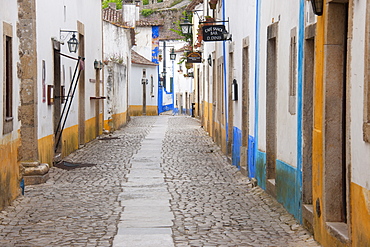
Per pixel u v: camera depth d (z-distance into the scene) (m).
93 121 23.41
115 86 28.97
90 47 22.77
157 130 29.30
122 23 35.41
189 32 28.27
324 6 7.20
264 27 11.56
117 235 8.05
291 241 7.73
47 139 14.67
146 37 55.34
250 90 13.24
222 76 19.11
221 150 19.27
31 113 12.95
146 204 10.30
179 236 8.02
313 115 7.87
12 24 10.37
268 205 10.20
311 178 8.42
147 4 79.75
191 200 10.72
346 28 7.12
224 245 7.54
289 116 9.45
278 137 10.27
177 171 14.59
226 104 17.61
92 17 23.31
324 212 7.27
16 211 9.65
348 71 6.40
